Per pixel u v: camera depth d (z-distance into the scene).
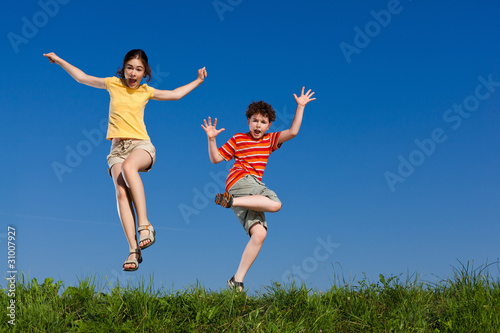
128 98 4.43
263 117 4.92
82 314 3.57
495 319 3.62
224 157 4.90
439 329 3.65
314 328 3.57
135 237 4.17
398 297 4.10
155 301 3.73
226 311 3.73
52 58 4.52
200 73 4.87
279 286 4.23
